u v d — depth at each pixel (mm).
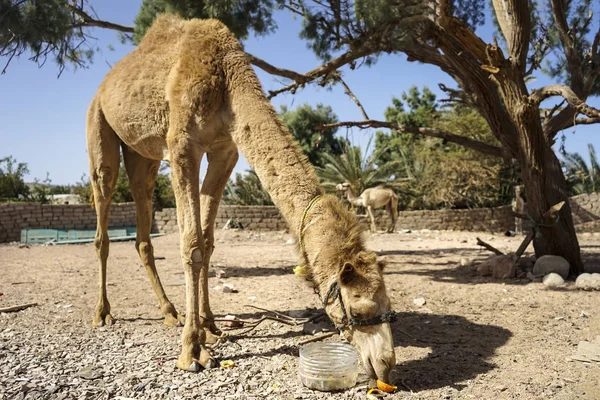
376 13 7898
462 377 3959
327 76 9219
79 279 8758
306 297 7117
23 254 13539
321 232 3727
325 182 23547
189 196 4305
